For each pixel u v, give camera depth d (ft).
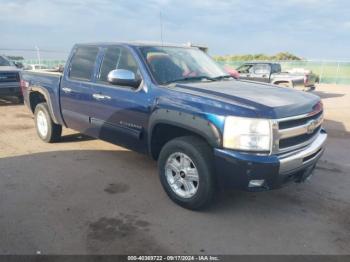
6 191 14.12
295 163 11.35
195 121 11.62
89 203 13.16
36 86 20.77
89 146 20.77
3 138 22.62
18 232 11.03
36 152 19.52
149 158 18.66
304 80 48.29
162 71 14.15
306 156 11.85
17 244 10.38
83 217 12.07
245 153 10.82
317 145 12.71
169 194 13.16
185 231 11.25
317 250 10.38
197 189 12.02
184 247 10.39
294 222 12.00
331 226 11.79
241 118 10.74
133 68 14.49
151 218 12.06
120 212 12.47
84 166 17.25
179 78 14.30
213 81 14.85
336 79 89.35
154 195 13.94
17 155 18.93
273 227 11.64
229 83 14.56
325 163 18.31
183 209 12.75
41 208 12.69
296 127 11.57
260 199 13.75
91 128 17.02
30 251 10.05
